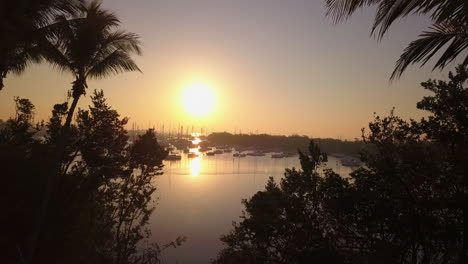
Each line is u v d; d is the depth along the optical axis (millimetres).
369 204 12602
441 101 11305
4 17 10367
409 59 6598
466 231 10227
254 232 18078
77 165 18156
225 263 21438
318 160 17516
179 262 36469
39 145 17469
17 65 14680
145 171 22922
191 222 58125
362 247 12938
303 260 13539
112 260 20234
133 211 22609
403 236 11805
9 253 12883
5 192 14273
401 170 12211
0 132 19438
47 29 13203
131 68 17203
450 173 10844
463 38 6148
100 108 18547
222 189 101938
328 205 13812
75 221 16422
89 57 15430
